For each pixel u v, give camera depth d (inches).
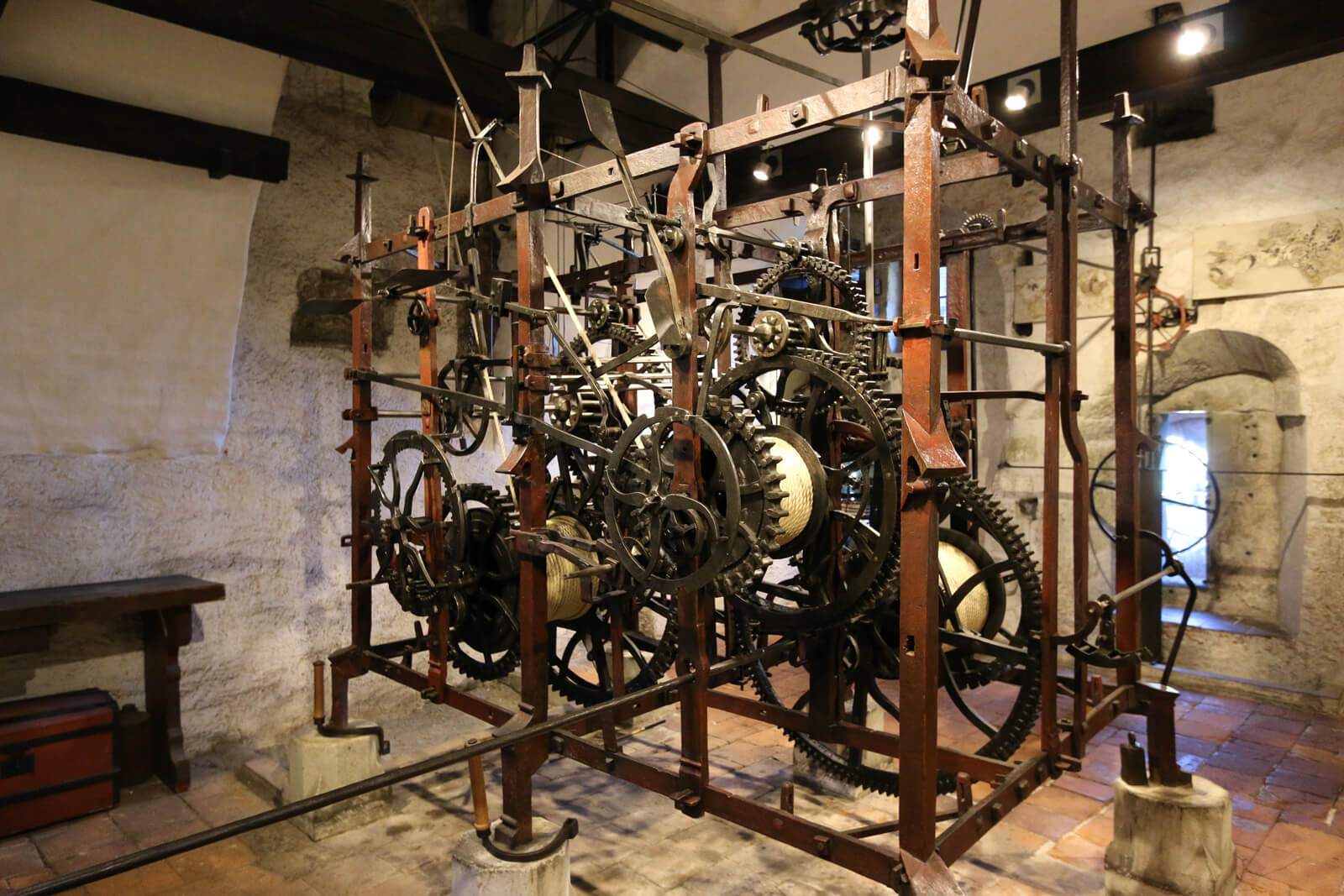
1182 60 183.5
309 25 158.6
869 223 152.3
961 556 147.3
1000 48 198.1
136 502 177.9
